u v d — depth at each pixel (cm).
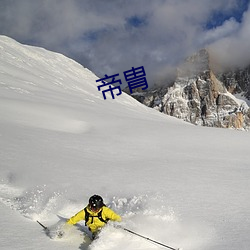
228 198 874
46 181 982
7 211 686
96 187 954
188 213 728
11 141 1592
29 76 6694
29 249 511
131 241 554
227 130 2962
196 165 1402
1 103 2881
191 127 3048
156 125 3020
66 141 1822
